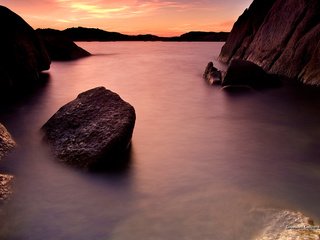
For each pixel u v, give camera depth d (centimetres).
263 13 3075
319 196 646
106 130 788
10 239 532
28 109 1460
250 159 850
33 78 2114
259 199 634
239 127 1165
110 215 592
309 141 994
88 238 531
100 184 702
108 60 4106
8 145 831
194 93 1869
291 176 741
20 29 2173
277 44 2308
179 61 4028
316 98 1585
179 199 643
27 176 723
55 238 533
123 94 1878
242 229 538
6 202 608
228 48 3684
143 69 3144
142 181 720
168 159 851
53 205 622
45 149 838
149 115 1361
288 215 553
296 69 1947
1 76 1738
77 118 859
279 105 1491
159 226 556
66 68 3141
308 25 2008
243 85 1873
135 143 978
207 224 557
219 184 704
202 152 906
